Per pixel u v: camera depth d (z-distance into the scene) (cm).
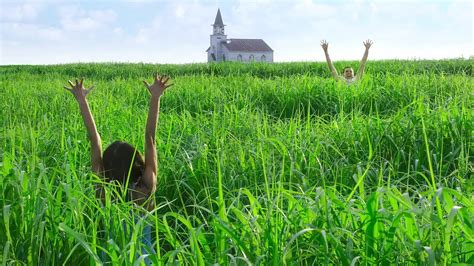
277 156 650
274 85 1285
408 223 346
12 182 432
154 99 461
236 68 3281
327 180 591
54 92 1436
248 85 1361
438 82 1195
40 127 909
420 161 657
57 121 961
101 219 458
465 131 704
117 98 1286
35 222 386
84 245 342
